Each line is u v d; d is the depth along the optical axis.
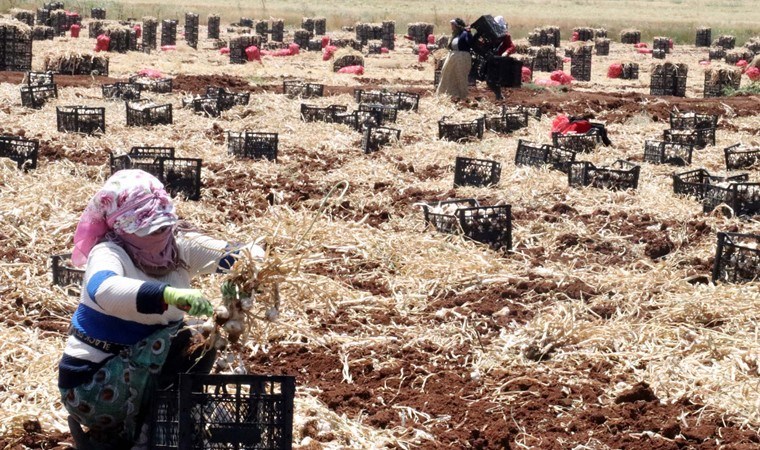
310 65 38.53
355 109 21.80
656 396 7.44
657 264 11.10
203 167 15.30
